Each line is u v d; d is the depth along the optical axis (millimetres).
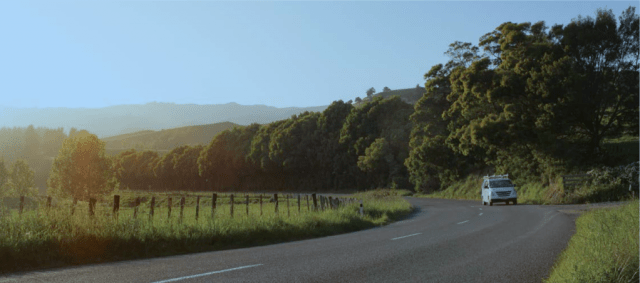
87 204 13656
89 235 10898
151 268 8969
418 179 77125
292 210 24891
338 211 23031
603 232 11328
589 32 41906
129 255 11008
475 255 10828
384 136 90000
